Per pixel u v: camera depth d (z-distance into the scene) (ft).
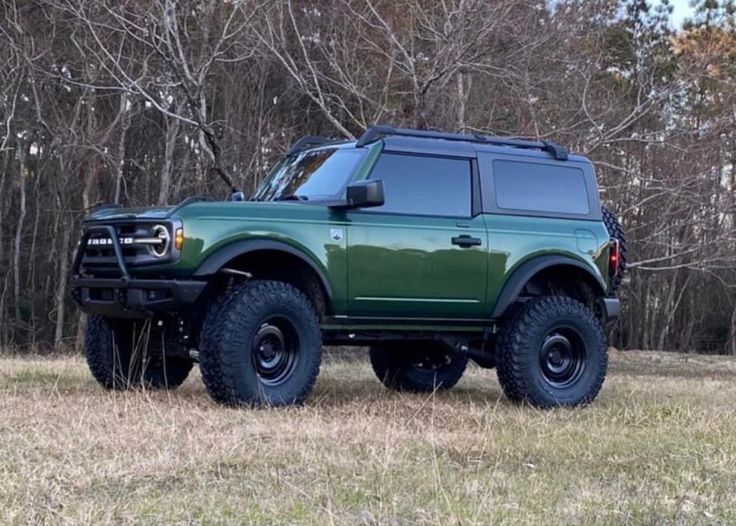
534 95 51.80
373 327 23.77
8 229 92.63
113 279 22.03
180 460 15.43
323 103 50.03
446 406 24.04
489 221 24.90
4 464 14.74
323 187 23.99
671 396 29.19
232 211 21.76
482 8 45.78
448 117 48.83
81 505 12.67
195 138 72.13
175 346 23.79
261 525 12.21
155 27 48.75
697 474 16.38
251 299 21.68
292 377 22.33
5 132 78.43
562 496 14.38
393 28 48.57
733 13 74.59
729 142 57.62
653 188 52.90
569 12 49.98
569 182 26.55
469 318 24.77
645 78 58.65
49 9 66.03
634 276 107.14
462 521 12.65
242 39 52.60
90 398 22.45
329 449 16.89
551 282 27.07
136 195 83.51
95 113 77.36
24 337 90.58
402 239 23.57
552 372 25.75
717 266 62.13
